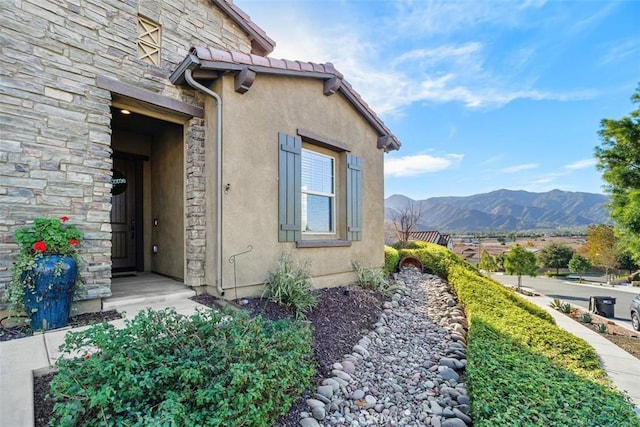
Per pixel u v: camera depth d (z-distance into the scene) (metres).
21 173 3.52
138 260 6.56
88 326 3.42
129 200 6.66
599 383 3.15
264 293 4.86
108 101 4.21
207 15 5.85
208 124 4.99
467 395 3.27
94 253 3.99
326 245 6.25
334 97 6.69
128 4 4.54
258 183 5.07
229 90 4.77
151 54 4.87
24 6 3.59
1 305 3.34
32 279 3.23
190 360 2.31
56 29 3.81
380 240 8.18
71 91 3.90
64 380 1.93
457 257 10.38
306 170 6.38
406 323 5.48
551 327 5.00
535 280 30.81
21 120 3.53
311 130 6.06
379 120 7.82
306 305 4.77
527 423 2.18
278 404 2.53
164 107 4.69
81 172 3.94
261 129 5.17
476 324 4.69
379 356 4.23
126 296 4.37
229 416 2.05
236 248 4.73
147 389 2.09
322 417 2.79
